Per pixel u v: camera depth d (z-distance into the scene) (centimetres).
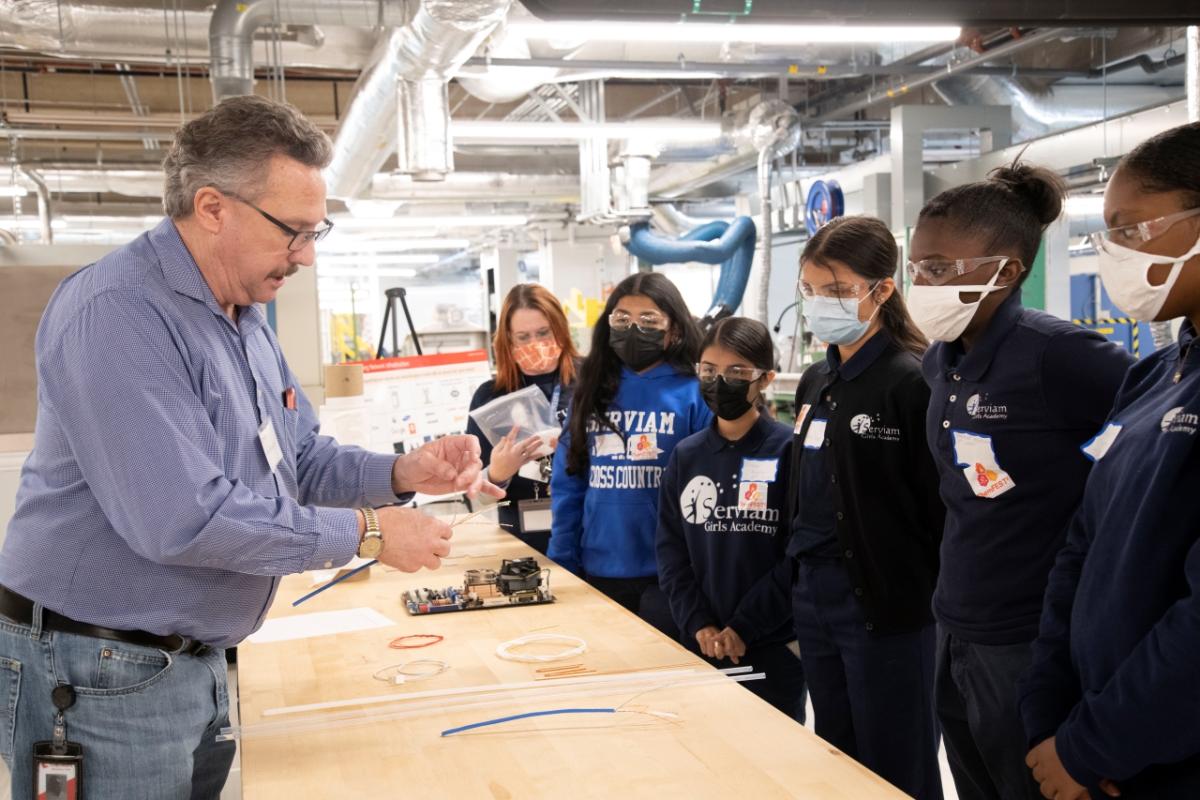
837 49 637
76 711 141
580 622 207
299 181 140
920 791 203
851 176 747
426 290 2006
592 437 273
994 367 169
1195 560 120
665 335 269
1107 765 127
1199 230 128
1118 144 532
